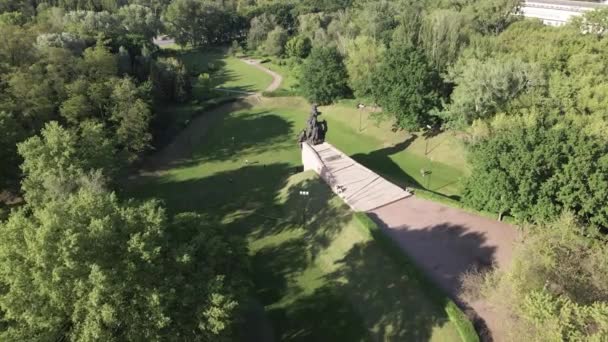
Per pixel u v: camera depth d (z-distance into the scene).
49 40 85.00
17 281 30.14
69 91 74.75
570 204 48.59
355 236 53.94
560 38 84.12
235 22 178.50
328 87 104.88
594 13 95.62
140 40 121.19
